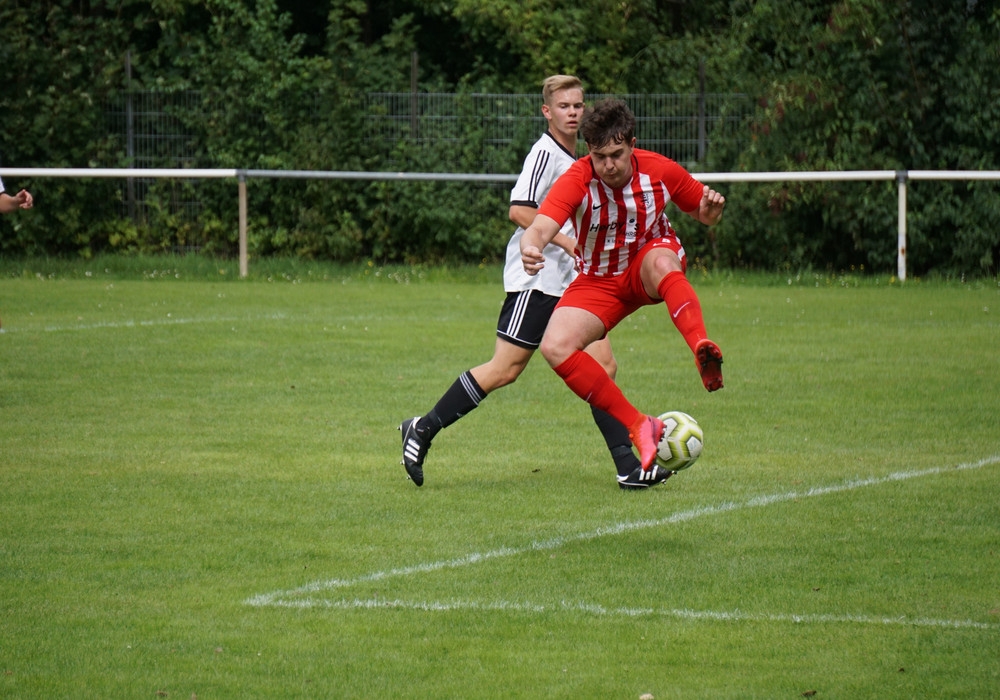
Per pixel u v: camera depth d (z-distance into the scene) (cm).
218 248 7300
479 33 8069
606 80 7788
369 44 8462
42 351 3953
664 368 3719
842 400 3238
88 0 7850
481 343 4225
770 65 7019
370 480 2414
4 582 1786
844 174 6269
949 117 6688
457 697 1407
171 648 1546
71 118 7050
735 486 2372
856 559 1900
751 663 1498
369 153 7131
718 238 6881
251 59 7125
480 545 1983
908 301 5616
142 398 3222
